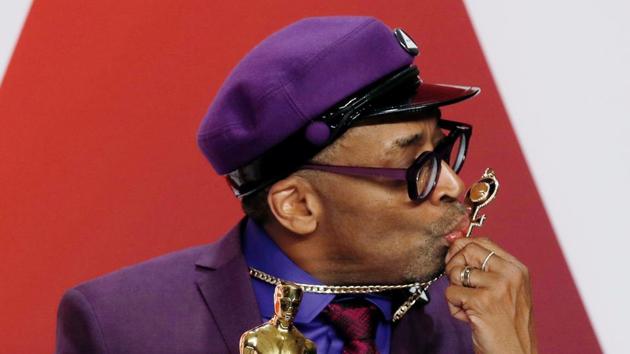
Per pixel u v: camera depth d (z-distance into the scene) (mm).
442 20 11688
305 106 4520
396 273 4777
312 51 4543
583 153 10695
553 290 9391
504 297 4703
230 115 4715
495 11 12414
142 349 4945
